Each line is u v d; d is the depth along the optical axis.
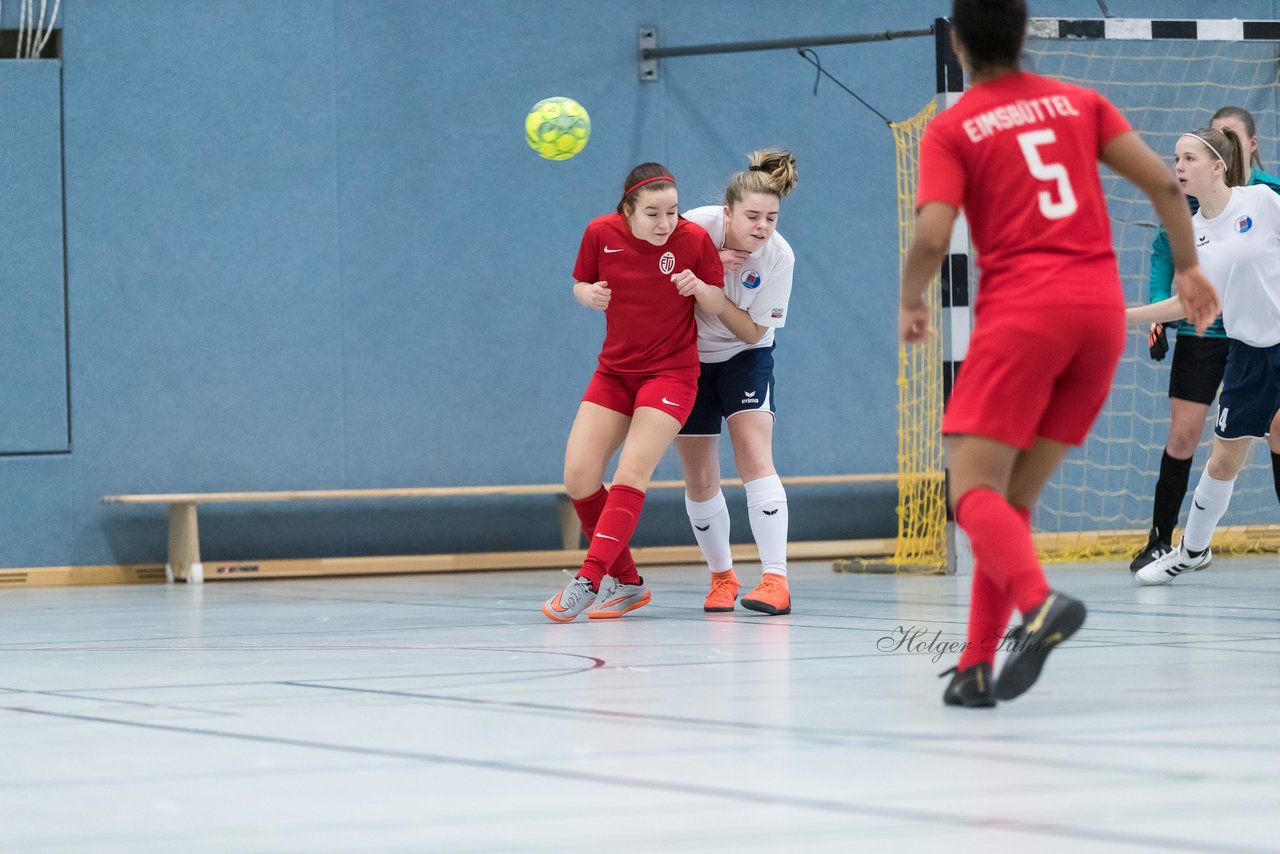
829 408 35.34
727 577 19.55
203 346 31.86
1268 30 27.92
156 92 31.59
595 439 18.42
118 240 31.36
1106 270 10.02
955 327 26.36
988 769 7.79
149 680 12.69
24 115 30.78
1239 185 22.20
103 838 6.50
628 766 8.02
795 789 7.32
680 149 34.50
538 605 21.59
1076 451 36.00
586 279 18.22
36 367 30.88
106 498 30.84
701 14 34.62
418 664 13.55
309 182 32.47
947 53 26.56
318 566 31.73
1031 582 9.44
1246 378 22.05
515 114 33.56
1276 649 13.73
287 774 7.93
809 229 35.22
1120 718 9.53
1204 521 23.06
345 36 32.62
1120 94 36.41
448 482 33.22
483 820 6.71
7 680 12.95
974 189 10.16
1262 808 6.75
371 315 32.78
